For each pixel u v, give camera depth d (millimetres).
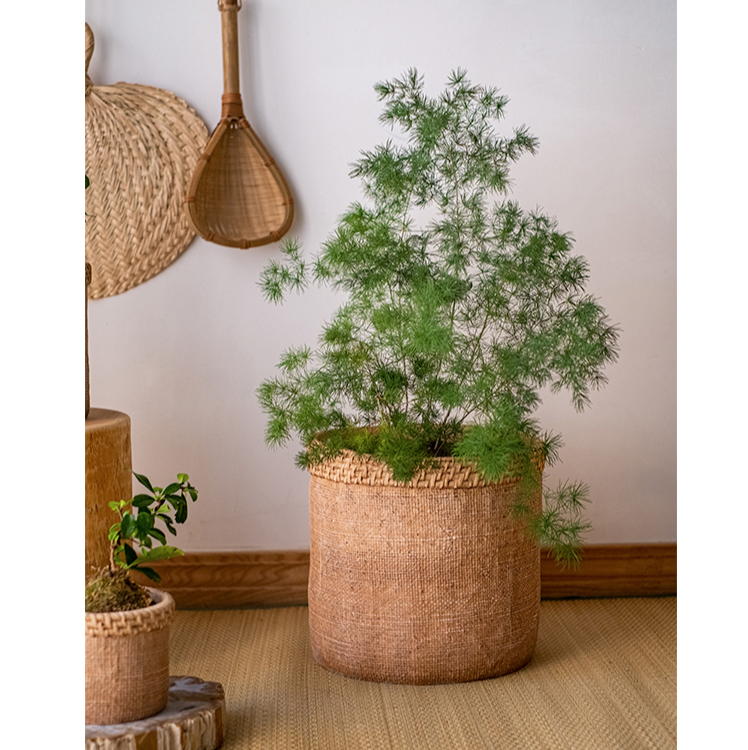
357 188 2266
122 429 1884
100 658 1381
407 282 1747
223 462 2291
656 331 2326
